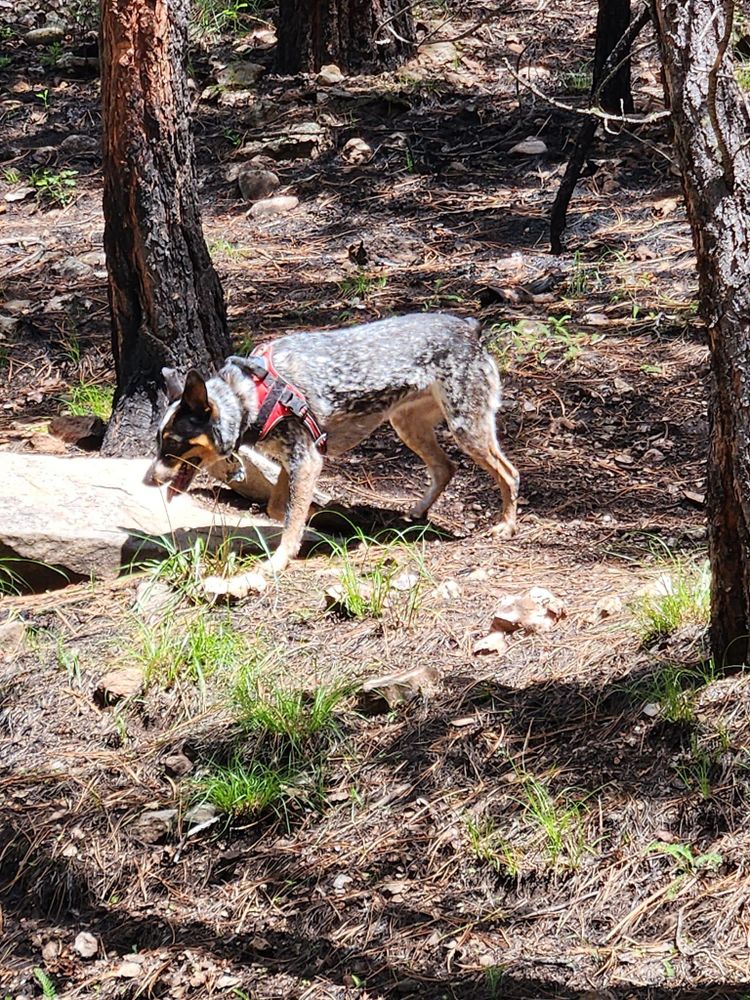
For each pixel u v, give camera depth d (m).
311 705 5.40
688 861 4.46
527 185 11.70
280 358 6.61
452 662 5.66
